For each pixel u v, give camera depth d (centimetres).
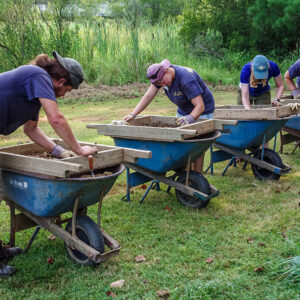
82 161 315
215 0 2216
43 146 351
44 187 310
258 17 2003
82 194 314
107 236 346
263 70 569
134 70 1702
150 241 384
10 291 303
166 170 458
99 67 1628
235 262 339
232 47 2102
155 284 308
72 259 346
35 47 1487
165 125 524
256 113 527
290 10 1908
